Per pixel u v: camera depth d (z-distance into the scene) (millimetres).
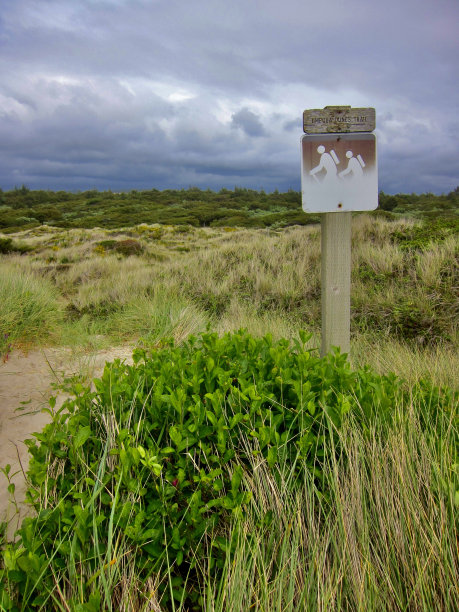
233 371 2047
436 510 1489
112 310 7398
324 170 2580
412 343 4906
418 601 1330
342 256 2703
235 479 1438
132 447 1513
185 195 91625
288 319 6211
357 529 1505
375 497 1576
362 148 2574
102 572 1174
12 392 3748
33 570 1154
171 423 1773
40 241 23625
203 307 7168
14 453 2777
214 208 70125
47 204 82125
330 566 1445
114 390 1874
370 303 5879
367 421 1841
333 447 1580
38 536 1302
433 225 8609
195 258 10266
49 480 1559
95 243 17672
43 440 1652
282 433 1746
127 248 16250
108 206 76438
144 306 6543
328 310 2770
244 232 20469
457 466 1575
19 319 5379
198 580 1386
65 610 1190
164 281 8469
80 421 1799
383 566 1392
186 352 2523
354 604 1312
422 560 1393
